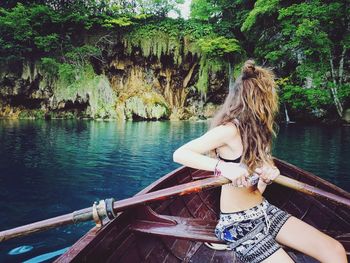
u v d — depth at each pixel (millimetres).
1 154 9602
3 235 1660
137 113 23922
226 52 23812
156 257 2398
